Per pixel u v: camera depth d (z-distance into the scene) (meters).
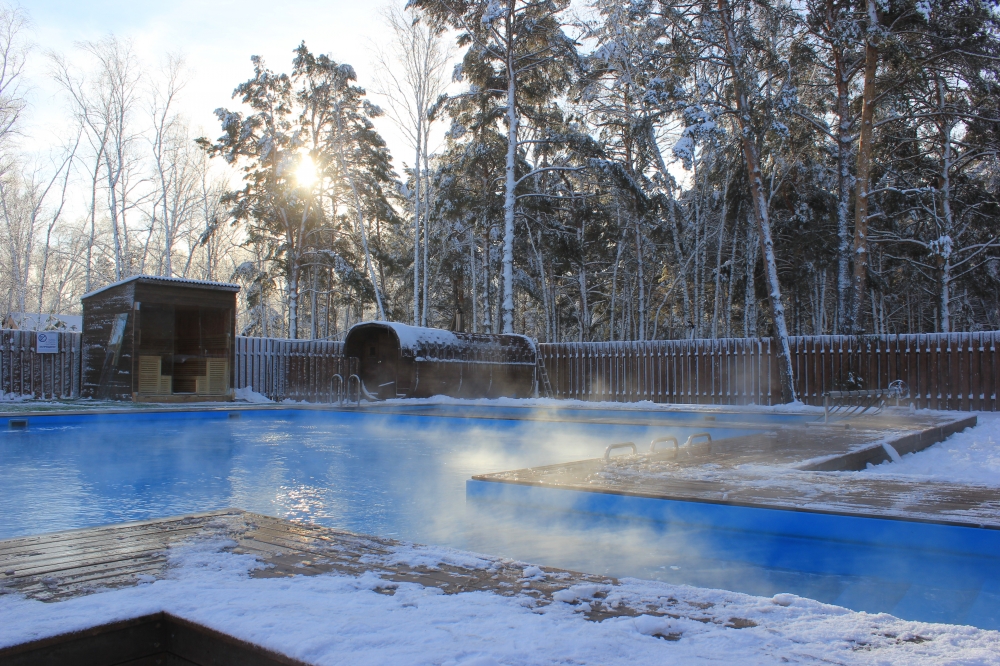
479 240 34.19
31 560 3.12
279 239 33.91
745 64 19.23
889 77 21.39
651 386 21.27
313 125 32.41
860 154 20.16
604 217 29.22
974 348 16.16
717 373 20.03
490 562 3.13
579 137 24.75
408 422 15.14
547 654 1.98
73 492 7.04
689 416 14.91
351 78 31.88
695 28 19.94
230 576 2.87
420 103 27.31
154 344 22.02
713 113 19.94
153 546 3.39
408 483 7.66
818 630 2.21
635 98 24.94
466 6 24.72
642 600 2.55
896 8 19.69
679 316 38.00
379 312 29.78
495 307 40.94
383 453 10.50
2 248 39.16
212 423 14.73
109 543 3.45
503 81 26.61
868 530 4.30
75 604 2.44
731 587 3.76
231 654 2.15
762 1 19.47
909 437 9.56
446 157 30.64
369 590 2.69
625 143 27.66
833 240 25.86
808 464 6.78
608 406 17.75
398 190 35.94
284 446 11.32
